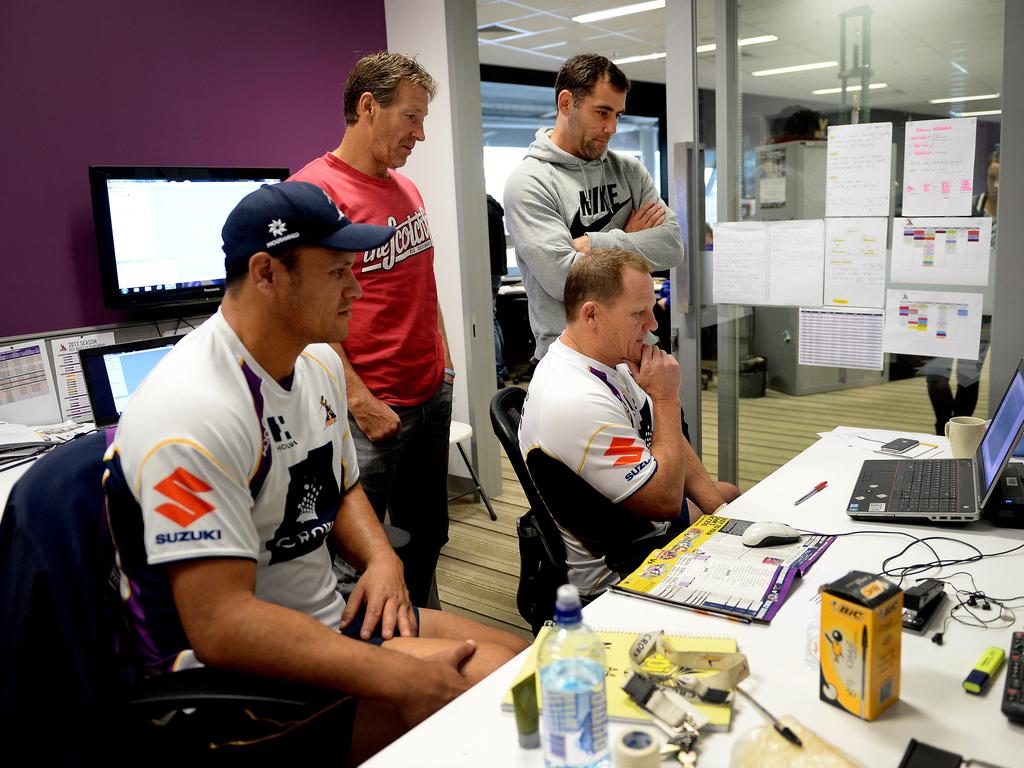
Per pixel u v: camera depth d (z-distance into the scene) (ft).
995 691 3.18
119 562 3.82
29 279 8.53
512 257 26.50
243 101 10.34
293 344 4.21
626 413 5.49
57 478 3.65
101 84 8.96
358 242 4.09
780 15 8.65
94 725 3.49
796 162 8.83
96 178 8.34
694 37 9.23
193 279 9.32
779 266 9.18
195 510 3.64
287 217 3.93
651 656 3.46
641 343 5.40
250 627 3.67
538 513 5.49
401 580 4.82
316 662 3.73
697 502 6.19
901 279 8.36
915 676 3.31
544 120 30.17
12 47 8.24
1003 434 5.04
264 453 4.12
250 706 3.60
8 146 8.29
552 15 20.20
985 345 7.96
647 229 7.76
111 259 8.56
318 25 11.16
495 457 12.88
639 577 4.27
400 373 7.50
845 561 4.43
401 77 6.89
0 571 3.47
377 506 7.45
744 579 4.17
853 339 8.82
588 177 7.75
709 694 3.14
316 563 4.55
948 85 7.73
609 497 5.17
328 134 11.47
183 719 3.63
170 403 3.72
